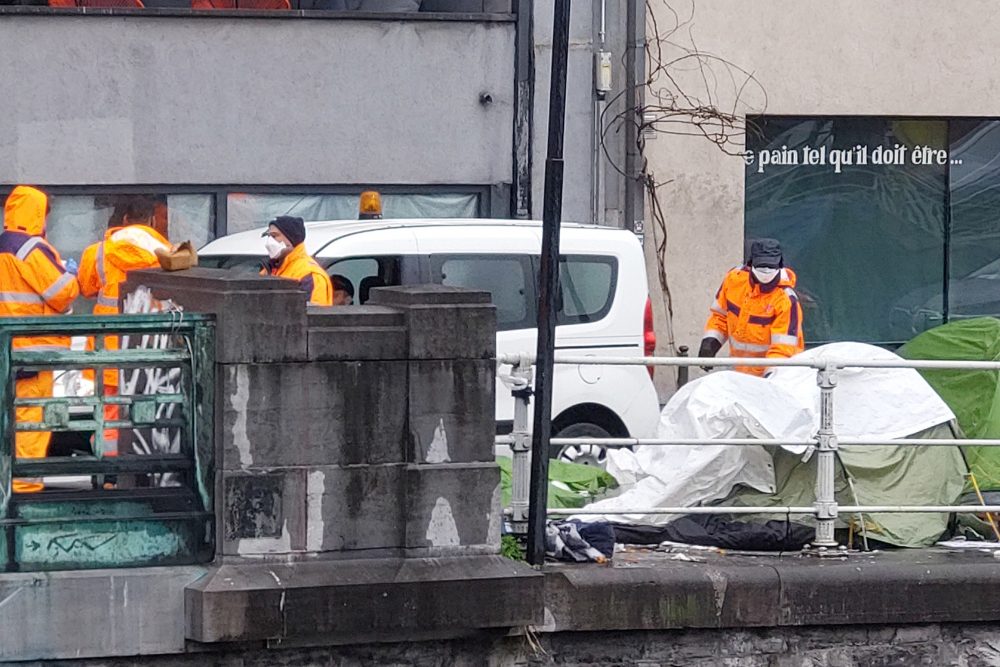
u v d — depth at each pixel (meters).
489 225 18.36
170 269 12.53
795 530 13.80
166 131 24.33
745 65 27.06
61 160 24.02
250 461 11.37
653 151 26.78
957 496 14.64
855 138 28.19
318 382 11.48
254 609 11.22
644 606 12.47
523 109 25.44
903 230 28.55
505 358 13.19
